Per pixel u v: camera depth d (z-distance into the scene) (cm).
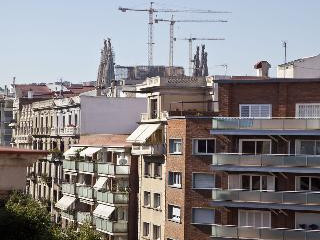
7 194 1473
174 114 8956
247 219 7975
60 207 11225
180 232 8450
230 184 8094
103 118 11725
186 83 9550
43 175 12794
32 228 2261
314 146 7725
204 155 8325
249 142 8062
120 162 9656
